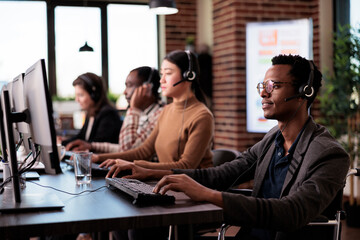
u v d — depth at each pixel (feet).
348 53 15.21
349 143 14.82
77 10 22.86
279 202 4.74
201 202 4.93
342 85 15.07
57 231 4.22
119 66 23.30
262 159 6.19
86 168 6.40
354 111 14.78
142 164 7.32
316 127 5.57
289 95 5.62
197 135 7.85
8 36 22.27
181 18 22.94
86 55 22.90
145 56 23.56
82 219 4.30
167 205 4.82
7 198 5.21
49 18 22.56
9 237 4.12
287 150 5.80
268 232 6.23
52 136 5.15
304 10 18.97
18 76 6.50
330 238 5.45
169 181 5.00
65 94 22.65
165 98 19.06
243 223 4.72
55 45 22.66
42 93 5.09
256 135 18.90
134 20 23.43
